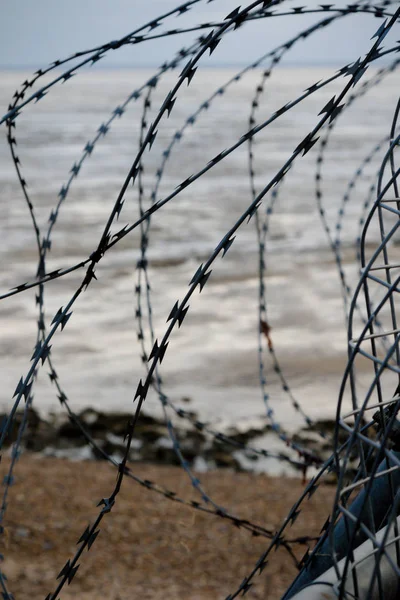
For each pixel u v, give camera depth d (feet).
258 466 35.99
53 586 20.66
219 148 247.09
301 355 53.21
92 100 584.40
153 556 22.80
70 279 77.05
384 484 5.51
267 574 21.35
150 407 44.62
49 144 270.46
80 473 32.45
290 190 152.25
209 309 66.59
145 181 169.37
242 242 100.12
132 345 56.90
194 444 38.96
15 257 88.07
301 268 81.41
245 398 45.85
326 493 29.43
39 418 42.52
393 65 9.54
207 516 26.35
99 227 109.60
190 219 120.06
